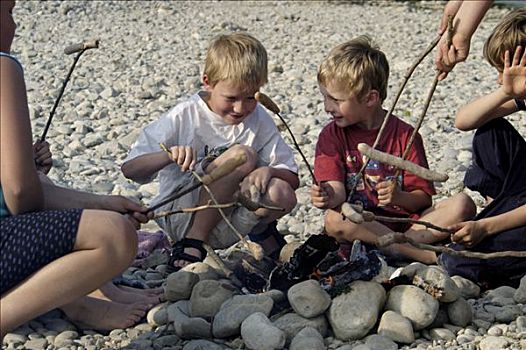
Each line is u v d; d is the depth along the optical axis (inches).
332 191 188.9
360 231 189.5
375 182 193.2
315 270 169.0
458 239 180.2
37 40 515.5
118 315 169.3
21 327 167.9
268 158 197.5
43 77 416.8
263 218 191.5
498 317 170.4
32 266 137.7
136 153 191.5
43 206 146.6
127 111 359.3
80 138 318.7
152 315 168.9
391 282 168.1
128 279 186.4
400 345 159.6
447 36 166.4
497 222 181.0
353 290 162.4
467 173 197.5
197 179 172.9
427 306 162.1
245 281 177.8
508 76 172.4
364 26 580.1
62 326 169.2
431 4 692.7
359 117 191.8
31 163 138.6
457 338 162.1
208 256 186.5
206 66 190.4
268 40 527.5
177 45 506.0
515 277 184.9
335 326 159.8
